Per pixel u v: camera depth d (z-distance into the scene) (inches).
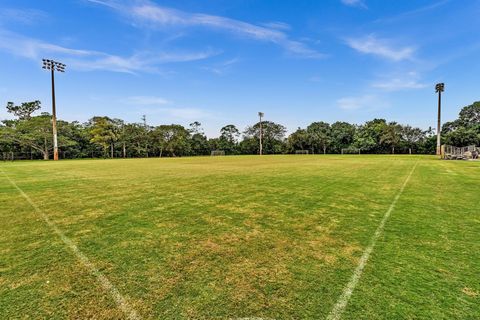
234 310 85.7
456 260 121.3
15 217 196.4
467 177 427.8
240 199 256.7
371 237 151.9
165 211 211.3
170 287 99.7
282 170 577.0
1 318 81.9
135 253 130.8
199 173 517.7
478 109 2033.7
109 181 395.9
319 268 114.5
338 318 81.5
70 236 155.3
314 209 217.0
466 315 82.6
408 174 478.3
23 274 110.0
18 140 1556.3
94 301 91.0
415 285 100.1
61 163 967.6
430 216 195.2
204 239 149.6
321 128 2731.3
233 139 2960.1
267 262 120.6
